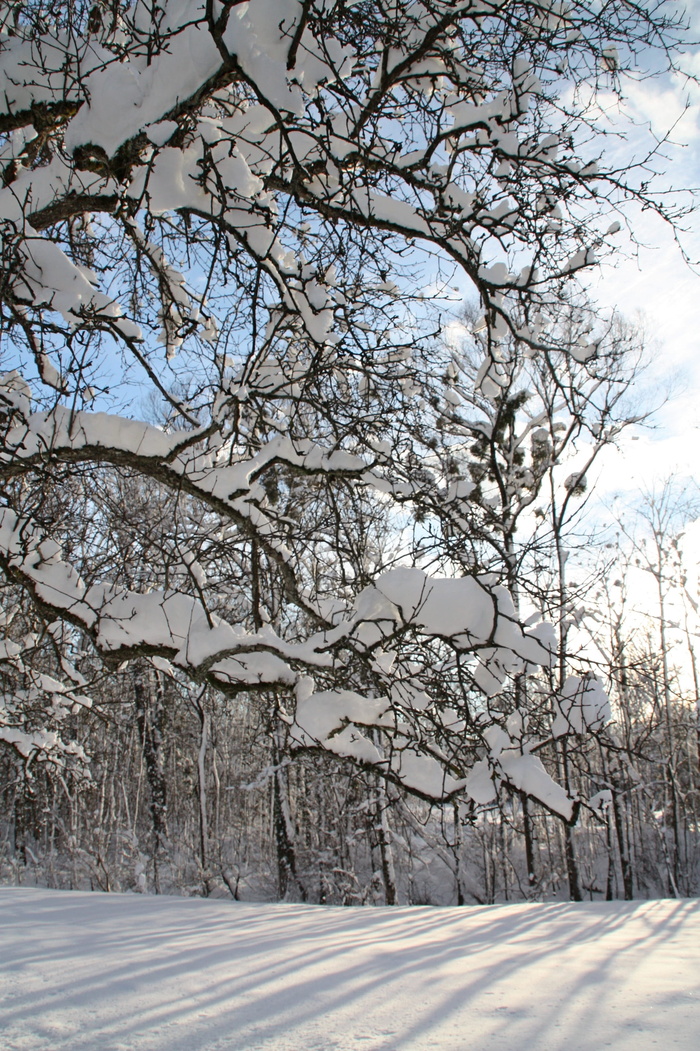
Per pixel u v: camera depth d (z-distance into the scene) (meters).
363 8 5.29
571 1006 1.94
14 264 4.37
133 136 4.36
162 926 3.55
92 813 16.28
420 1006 1.96
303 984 2.24
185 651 5.27
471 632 5.47
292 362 6.43
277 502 7.09
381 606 5.57
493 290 6.11
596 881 19.33
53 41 4.79
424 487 6.23
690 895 19.86
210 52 4.22
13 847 17.89
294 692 5.66
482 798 5.55
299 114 4.45
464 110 5.60
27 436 5.00
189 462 5.46
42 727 9.22
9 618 7.96
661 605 22.25
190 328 5.46
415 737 5.64
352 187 5.24
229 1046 1.62
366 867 16.36
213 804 20.67
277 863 15.10
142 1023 1.81
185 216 5.27
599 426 6.73
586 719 5.90
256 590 6.41
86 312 4.76
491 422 9.70
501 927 3.95
